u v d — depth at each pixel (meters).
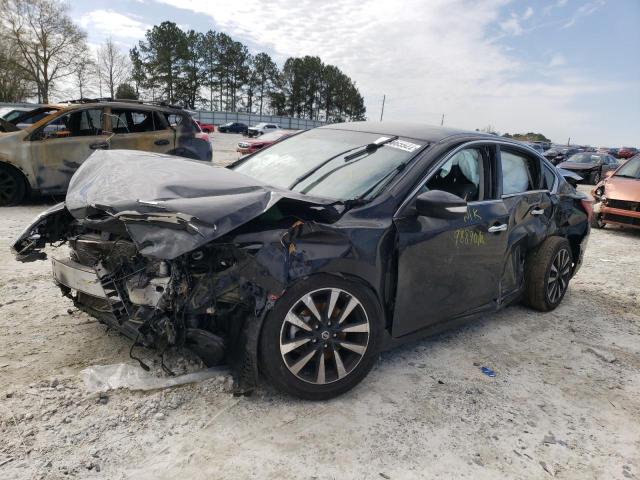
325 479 2.33
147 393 2.84
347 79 96.88
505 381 3.43
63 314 3.87
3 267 4.99
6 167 8.35
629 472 2.59
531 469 2.54
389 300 3.16
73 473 2.23
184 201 2.53
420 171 3.33
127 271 2.84
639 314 5.05
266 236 2.59
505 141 4.23
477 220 3.64
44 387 2.82
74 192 3.19
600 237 9.48
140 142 9.36
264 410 2.80
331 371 2.94
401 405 3.00
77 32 56.19
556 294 4.87
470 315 3.80
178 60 75.25
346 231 2.84
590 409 3.17
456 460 2.55
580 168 22.05
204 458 2.40
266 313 2.66
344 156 3.63
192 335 2.68
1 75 52.66
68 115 8.72
